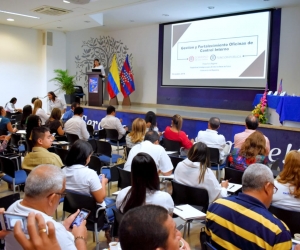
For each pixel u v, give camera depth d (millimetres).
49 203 1305
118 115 8289
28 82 10273
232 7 7984
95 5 6812
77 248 1304
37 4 6801
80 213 1531
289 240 1445
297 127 5309
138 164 1979
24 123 6000
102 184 2566
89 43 11578
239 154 3229
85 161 2549
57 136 5094
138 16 9273
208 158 2654
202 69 9320
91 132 6422
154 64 10648
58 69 10555
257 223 1479
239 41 8500
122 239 845
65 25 9320
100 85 8766
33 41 10219
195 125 6840
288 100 5266
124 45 11531
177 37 9812
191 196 2621
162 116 7484
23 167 2977
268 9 7930
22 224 998
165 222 860
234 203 1589
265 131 5586
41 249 854
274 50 7992
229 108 9008
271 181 1629
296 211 2041
